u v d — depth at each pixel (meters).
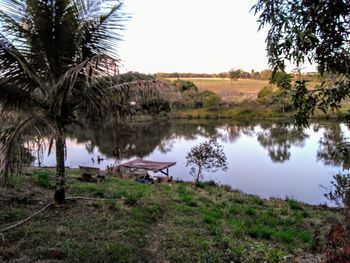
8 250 3.63
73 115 5.31
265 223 5.96
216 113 49.69
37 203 5.33
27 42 4.92
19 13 4.80
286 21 2.00
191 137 32.19
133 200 5.91
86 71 4.43
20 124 4.45
